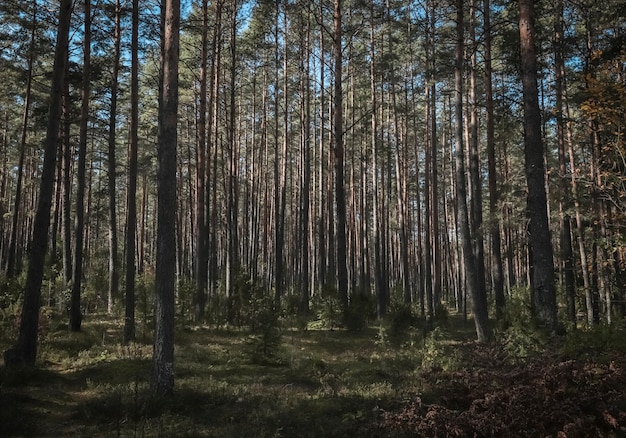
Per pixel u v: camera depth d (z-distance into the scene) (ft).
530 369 21.59
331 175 108.17
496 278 56.75
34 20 61.05
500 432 18.81
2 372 30.71
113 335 49.21
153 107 98.37
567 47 54.44
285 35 86.17
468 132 82.17
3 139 115.44
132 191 50.06
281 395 28.30
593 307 56.24
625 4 48.06
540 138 33.81
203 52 65.92
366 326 59.62
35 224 35.37
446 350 38.81
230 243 71.10
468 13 68.69
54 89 36.78
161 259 28.27
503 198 57.57
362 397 27.02
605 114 31.81
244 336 49.70
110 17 61.77
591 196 44.93
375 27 87.92
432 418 19.65
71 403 27.09
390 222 138.82
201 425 22.89
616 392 19.10
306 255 76.43
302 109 92.79
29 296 34.68
